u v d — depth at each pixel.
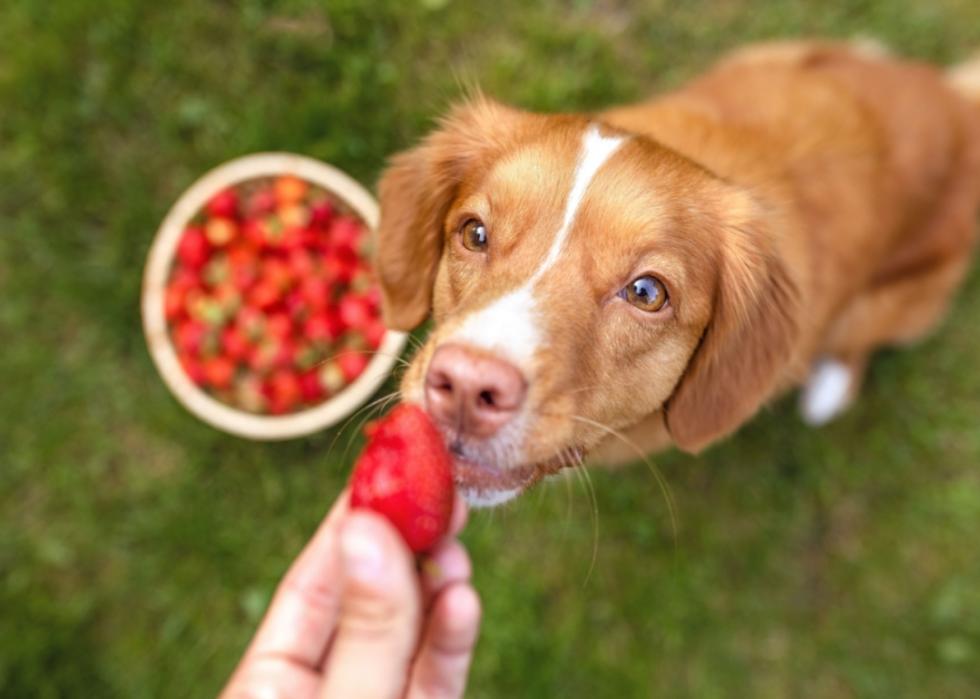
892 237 0.51
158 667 0.58
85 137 0.62
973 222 0.55
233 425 0.52
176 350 0.55
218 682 0.58
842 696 0.61
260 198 0.55
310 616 0.36
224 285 0.54
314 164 0.54
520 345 0.31
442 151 0.42
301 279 0.54
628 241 0.34
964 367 0.64
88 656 0.58
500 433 0.31
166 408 0.60
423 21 0.64
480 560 0.59
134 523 0.59
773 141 0.46
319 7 0.63
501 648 0.58
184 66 0.62
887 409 0.64
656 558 0.61
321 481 0.60
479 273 0.36
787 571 0.62
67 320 0.61
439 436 0.30
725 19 0.66
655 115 0.45
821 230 0.46
